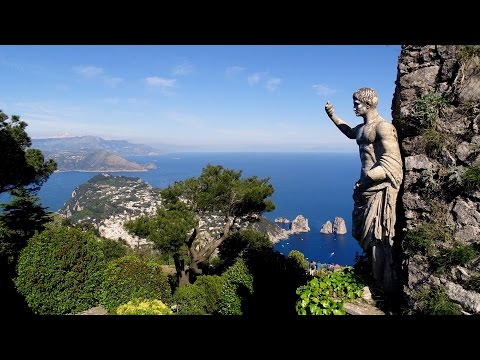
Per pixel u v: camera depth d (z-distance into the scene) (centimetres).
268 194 1530
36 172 1564
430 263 365
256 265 852
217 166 1510
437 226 366
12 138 1434
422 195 383
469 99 368
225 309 830
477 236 344
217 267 1719
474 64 369
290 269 877
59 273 925
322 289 475
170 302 1054
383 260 439
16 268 947
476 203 348
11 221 1523
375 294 452
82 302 970
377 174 410
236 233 1666
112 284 980
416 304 364
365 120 440
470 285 339
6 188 1542
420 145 394
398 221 419
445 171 369
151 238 1313
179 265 1533
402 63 420
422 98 391
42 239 934
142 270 1019
